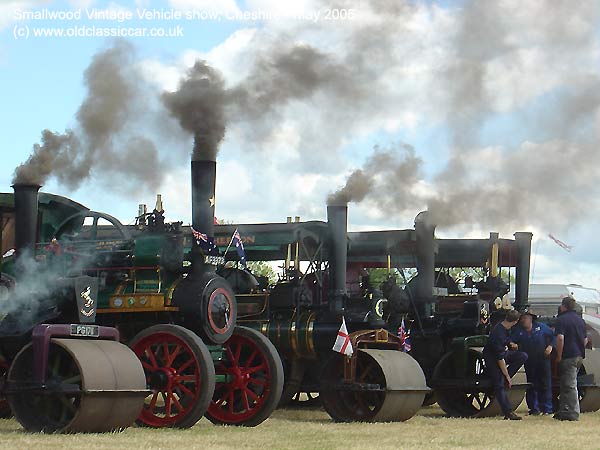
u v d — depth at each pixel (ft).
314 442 35.17
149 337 39.78
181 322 41.22
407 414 45.47
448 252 59.82
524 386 50.37
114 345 36.29
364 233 56.65
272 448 32.83
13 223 42.60
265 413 42.19
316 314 51.11
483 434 39.45
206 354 39.14
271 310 51.78
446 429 41.45
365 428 41.27
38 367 34.50
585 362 53.52
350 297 51.90
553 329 56.13
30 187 38.81
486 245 59.16
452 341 51.67
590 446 35.60
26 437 32.89
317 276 52.13
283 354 51.47
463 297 54.90
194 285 41.06
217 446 32.78
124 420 35.50
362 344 46.78
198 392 38.91
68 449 29.89
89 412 34.04
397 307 51.83
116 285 42.22
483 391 51.90
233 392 43.09
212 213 41.50
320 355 50.85
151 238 41.45
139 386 35.63
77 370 36.91
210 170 41.34
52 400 36.47
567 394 47.42
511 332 52.44
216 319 41.22
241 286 51.75
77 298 36.70
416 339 53.67
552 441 37.17
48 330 34.73
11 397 35.22
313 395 64.39
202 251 41.29
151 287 41.47
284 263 53.47
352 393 46.50
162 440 33.78
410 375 45.27
